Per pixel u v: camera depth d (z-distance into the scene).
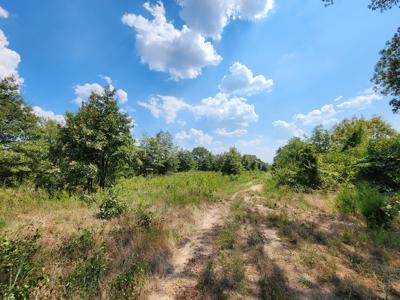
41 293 2.77
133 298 2.95
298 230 5.82
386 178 10.62
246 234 5.63
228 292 3.22
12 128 16.23
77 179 10.66
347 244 4.95
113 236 4.84
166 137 35.44
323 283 3.38
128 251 4.18
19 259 2.98
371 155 11.92
